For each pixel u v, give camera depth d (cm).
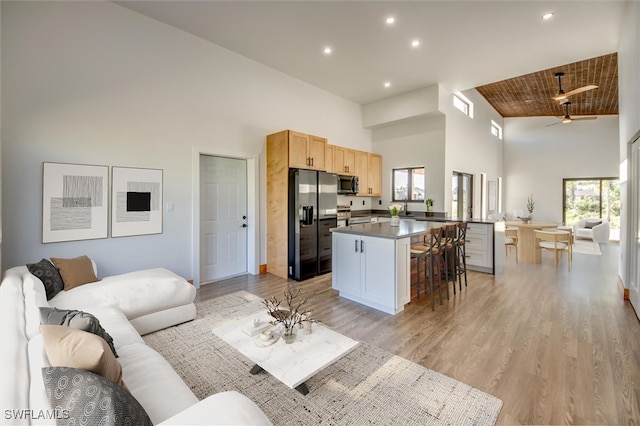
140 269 361
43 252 296
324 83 559
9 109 276
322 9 336
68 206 309
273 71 500
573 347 253
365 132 698
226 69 439
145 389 139
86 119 319
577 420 170
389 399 190
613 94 723
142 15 355
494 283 447
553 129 996
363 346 256
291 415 177
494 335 276
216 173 453
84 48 316
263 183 497
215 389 201
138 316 270
